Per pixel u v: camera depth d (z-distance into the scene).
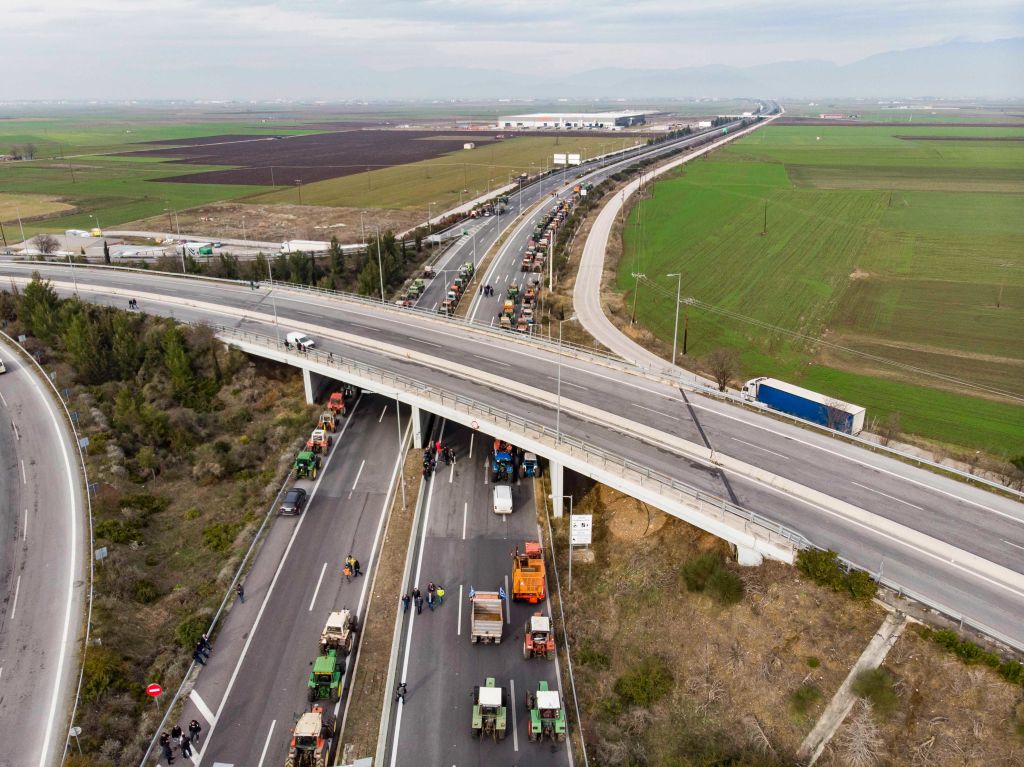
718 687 38.56
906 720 33.69
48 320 87.56
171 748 36.38
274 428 70.00
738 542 42.78
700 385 67.81
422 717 38.19
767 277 129.12
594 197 187.75
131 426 68.31
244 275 117.75
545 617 43.06
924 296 117.81
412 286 112.94
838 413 63.59
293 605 46.81
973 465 63.44
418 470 62.75
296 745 34.94
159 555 52.94
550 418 59.72
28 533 52.88
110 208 199.12
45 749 36.28
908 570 40.25
